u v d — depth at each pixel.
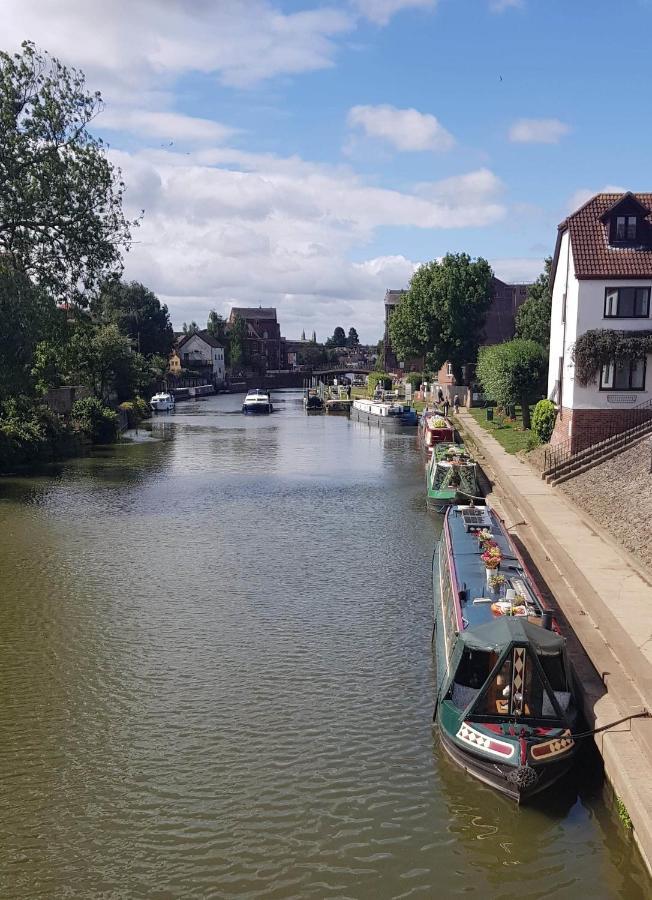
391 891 10.13
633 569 19.95
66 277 37.91
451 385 78.69
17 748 13.68
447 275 76.56
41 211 36.00
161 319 133.12
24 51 34.59
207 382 141.88
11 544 27.19
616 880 10.26
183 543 27.27
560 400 38.50
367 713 14.74
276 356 177.62
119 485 39.44
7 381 37.59
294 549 26.42
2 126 34.34
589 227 35.22
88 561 25.02
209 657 17.34
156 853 10.93
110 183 37.66
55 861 10.80
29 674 16.56
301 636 18.48
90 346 52.28
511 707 12.27
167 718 14.66
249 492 37.41
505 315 99.06
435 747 13.49
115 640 18.36
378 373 116.75
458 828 11.34
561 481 31.94
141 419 82.00
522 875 10.38
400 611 20.12
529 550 23.16
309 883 10.28
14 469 44.88
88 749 13.63
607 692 13.31
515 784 11.26
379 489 38.16
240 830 11.38
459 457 36.59
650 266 33.47
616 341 33.00
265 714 14.74
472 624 14.44
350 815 11.67
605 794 11.59
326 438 62.81
